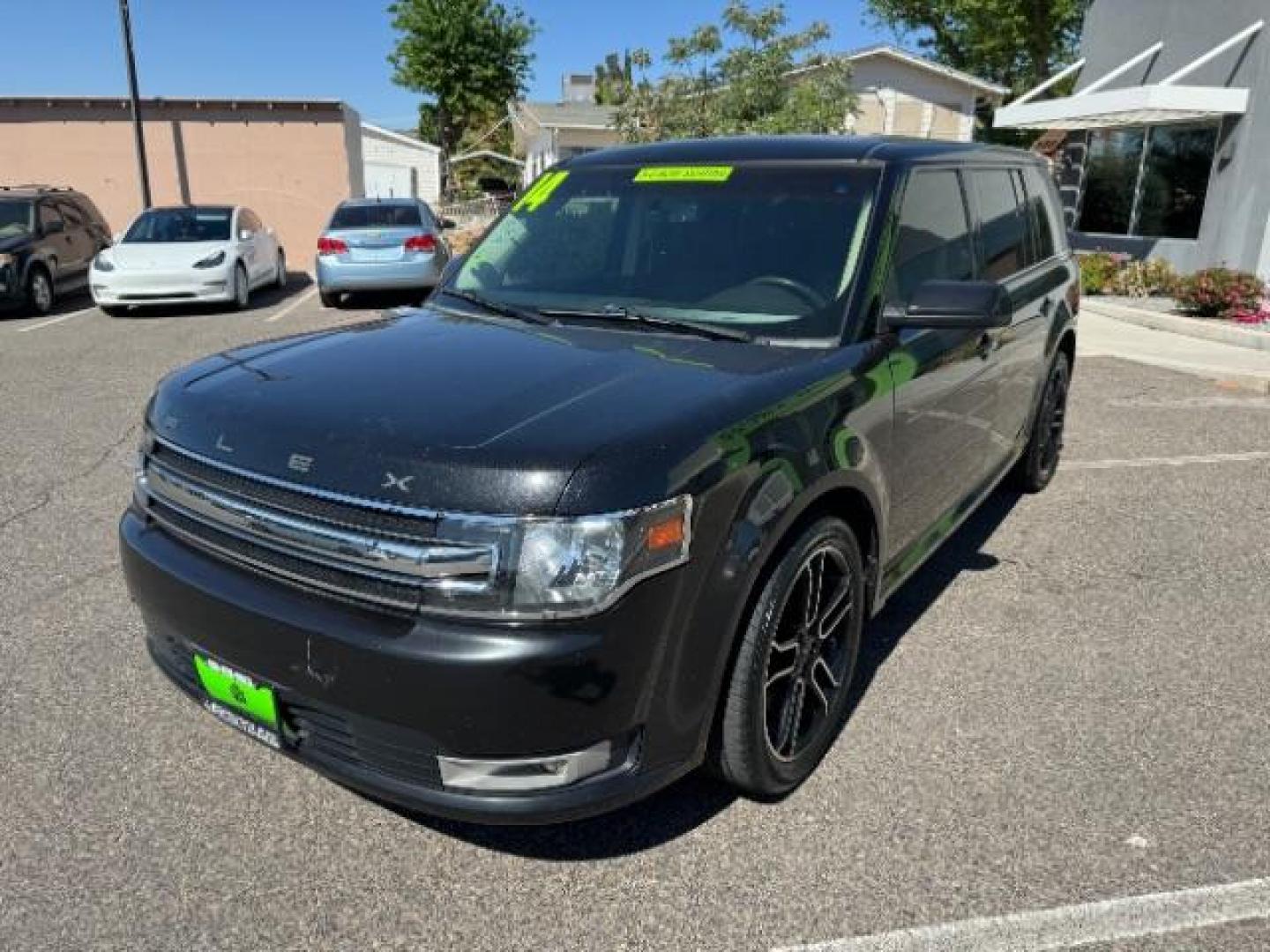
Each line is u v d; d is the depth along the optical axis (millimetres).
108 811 2807
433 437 2277
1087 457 6457
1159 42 15289
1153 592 4367
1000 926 2398
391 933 2375
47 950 2307
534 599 2143
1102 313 12594
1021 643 3883
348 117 20656
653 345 3016
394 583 2221
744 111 14719
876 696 3467
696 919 2424
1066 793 2914
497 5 39062
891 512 3250
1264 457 6480
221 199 20375
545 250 3768
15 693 3414
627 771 2346
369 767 2387
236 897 2484
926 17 34031
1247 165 13000
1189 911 2445
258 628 2373
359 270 12906
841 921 2416
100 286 12492
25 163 19844
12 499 5449
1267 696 3484
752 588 2510
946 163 3877
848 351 3004
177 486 2605
